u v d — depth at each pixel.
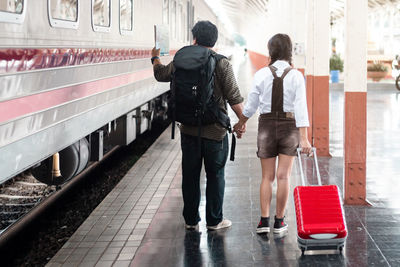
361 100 5.49
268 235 4.71
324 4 7.90
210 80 4.38
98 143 6.66
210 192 4.77
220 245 4.51
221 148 4.61
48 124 4.56
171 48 12.26
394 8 27.34
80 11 5.39
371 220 5.09
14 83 3.86
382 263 4.05
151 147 9.37
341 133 10.69
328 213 4.20
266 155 4.55
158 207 5.71
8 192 6.65
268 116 4.48
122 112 7.46
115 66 6.93
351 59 5.44
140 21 8.62
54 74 4.67
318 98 8.16
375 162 7.86
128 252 4.43
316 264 4.06
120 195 6.21
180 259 4.24
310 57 8.66
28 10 4.10
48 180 5.79
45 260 4.91
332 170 7.32
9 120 3.79
